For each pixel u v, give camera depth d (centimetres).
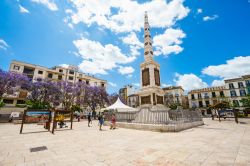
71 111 1385
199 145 623
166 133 991
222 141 695
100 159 468
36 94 3500
